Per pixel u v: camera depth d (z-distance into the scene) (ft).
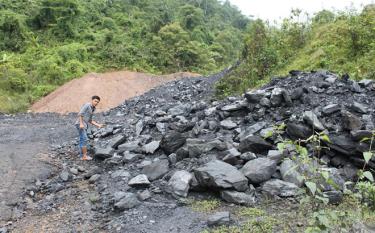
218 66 117.08
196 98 45.16
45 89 65.46
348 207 15.37
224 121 25.70
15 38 83.82
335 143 19.38
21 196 20.49
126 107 48.08
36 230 17.02
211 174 17.79
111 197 19.40
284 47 46.32
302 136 20.75
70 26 92.58
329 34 43.37
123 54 89.61
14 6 96.43
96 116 44.80
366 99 23.16
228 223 14.97
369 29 38.17
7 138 32.68
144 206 17.54
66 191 21.30
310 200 10.85
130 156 24.27
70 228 16.94
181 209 17.06
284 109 24.40
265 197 17.22
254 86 39.17
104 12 117.19
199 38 133.28
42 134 34.63
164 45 102.32
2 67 67.31
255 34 49.21
